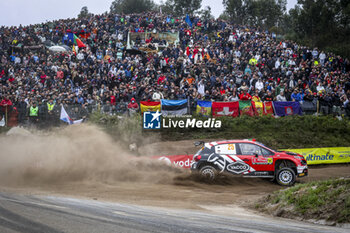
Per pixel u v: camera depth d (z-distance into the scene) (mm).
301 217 7434
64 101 19297
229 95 21531
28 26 40625
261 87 22766
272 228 6059
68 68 25125
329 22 50625
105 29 37969
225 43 30844
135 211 7047
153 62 25891
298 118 20562
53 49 28984
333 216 6957
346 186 7641
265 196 9227
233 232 5480
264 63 26812
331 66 29172
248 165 12336
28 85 24094
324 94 21672
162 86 21219
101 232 5059
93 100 19609
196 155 12578
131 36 35562
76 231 5066
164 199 9281
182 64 25391
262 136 19000
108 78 23250
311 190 8125
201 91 22266
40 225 5312
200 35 36125
